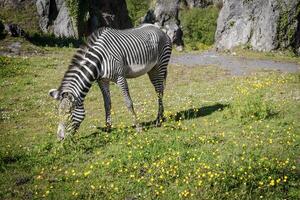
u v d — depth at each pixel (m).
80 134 10.67
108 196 7.32
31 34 31.70
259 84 16.28
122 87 10.28
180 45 40.19
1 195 7.52
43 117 12.75
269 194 7.19
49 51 25.73
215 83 17.75
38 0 34.78
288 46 31.25
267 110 11.75
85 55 9.77
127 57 10.38
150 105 13.91
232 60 26.53
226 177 7.57
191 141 9.78
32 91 16.22
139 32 11.02
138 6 55.72
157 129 10.88
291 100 13.76
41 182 7.99
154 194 7.30
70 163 8.82
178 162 8.43
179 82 18.27
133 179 7.90
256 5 33.31
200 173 7.82
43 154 9.27
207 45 45.12
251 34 33.00
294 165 8.34
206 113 12.49
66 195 7.38
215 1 51.38
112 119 12.24
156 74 11.81
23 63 20.97
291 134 10.03
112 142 9.94
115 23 40.53
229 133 10.34
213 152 8.90
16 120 12.40
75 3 34.78
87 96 15.34
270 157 8.72
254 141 9.75
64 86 9.50
